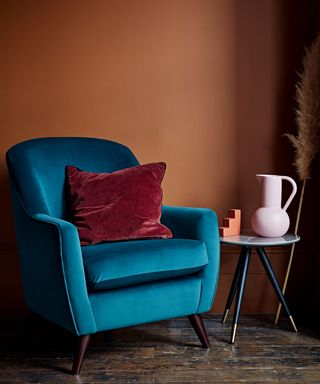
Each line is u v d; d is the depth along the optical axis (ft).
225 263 10.75
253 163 10.74
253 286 10.77
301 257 10.74
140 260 7.75
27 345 9.03
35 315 10.43
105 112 10.68
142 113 10.69
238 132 10.71
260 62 10.62
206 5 10.58
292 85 10.62
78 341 7.70
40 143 9.36
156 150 10.75
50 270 7.70
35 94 10.61
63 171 9.30
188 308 8.39
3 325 10.22
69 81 10.62
